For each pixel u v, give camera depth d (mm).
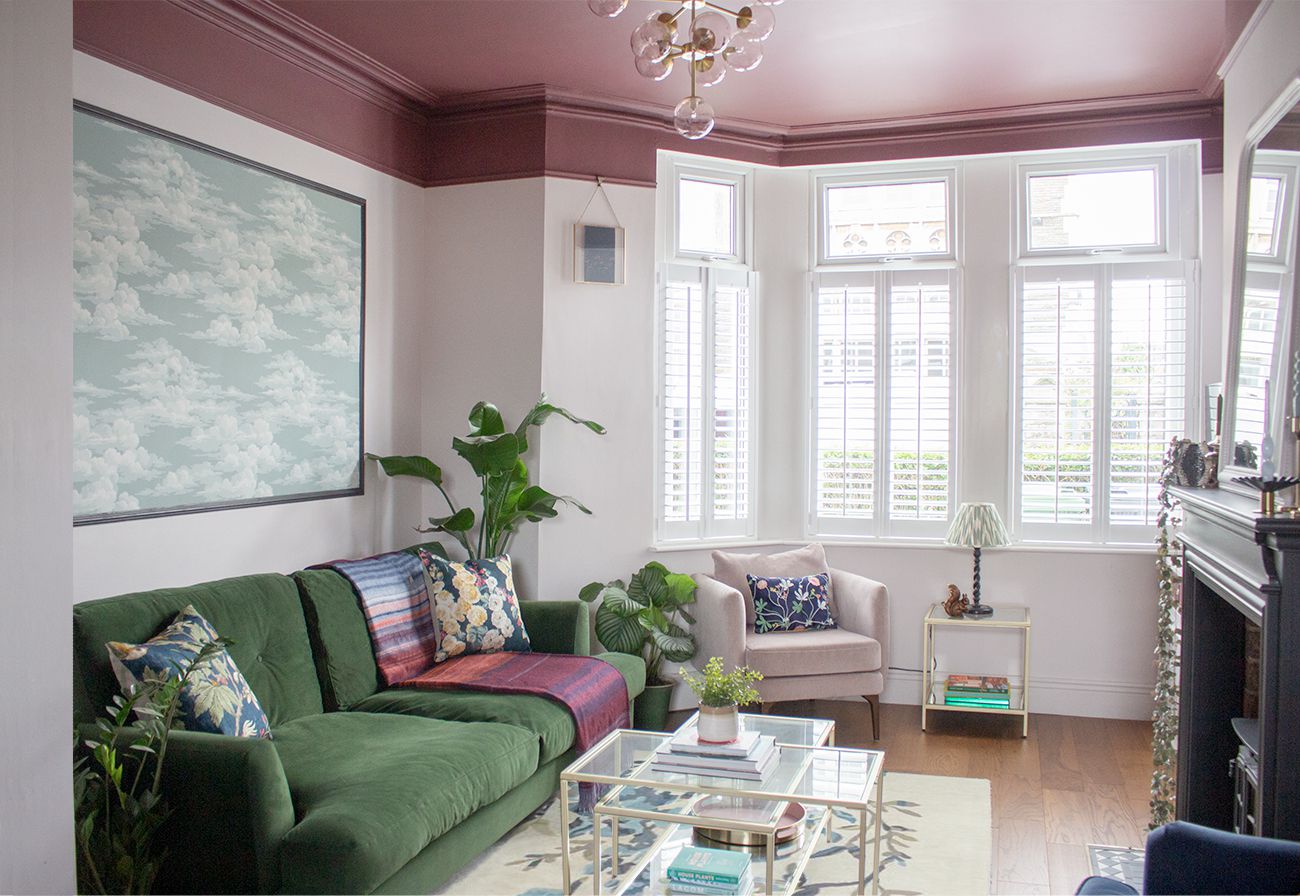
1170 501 3797
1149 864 1899
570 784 3756
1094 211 5121
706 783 2764
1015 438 5137
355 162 4441
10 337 1552
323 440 4223
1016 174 5152
